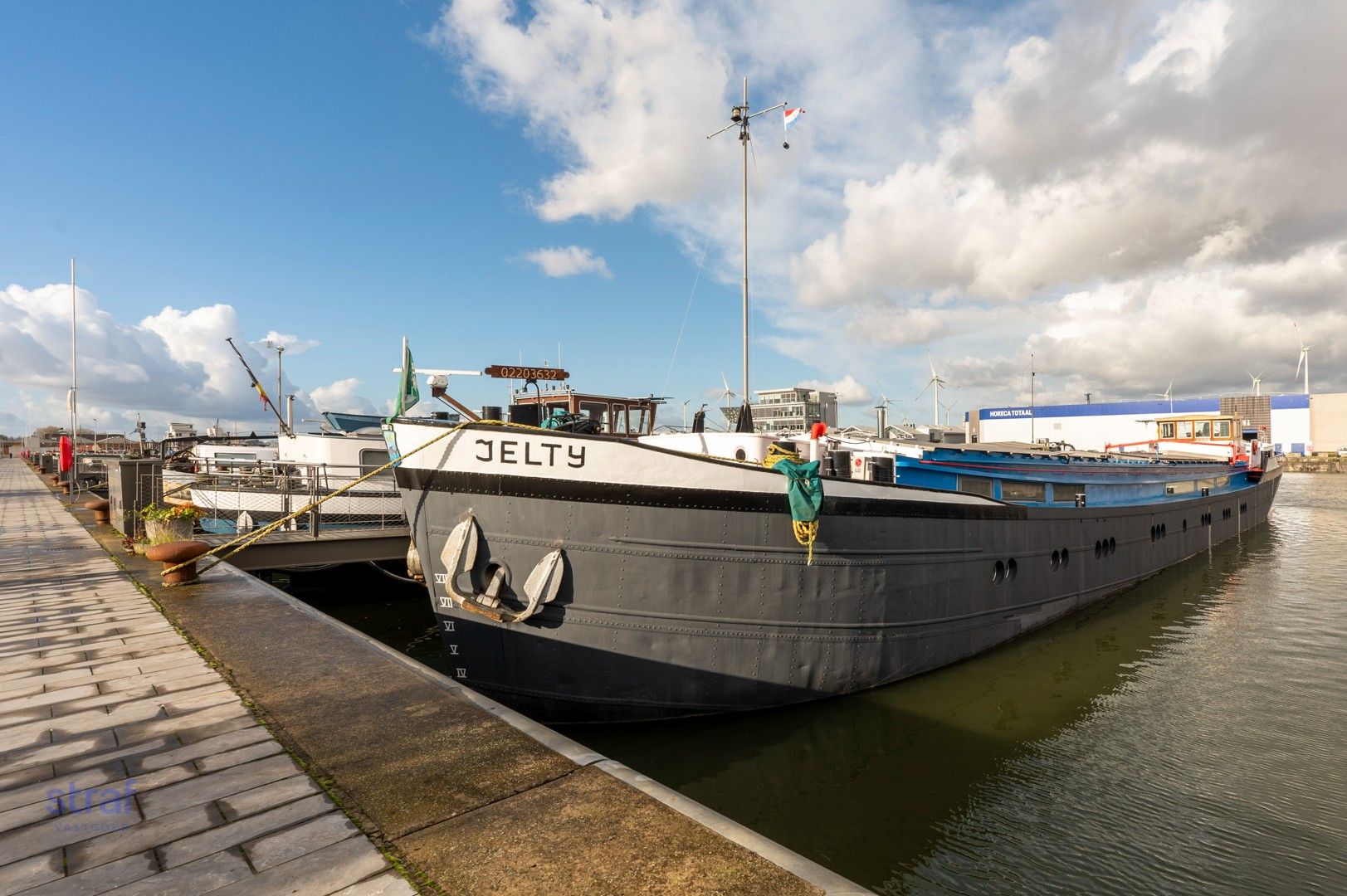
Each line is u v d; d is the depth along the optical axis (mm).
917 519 10227
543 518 7910
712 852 3277
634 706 8422
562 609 8031
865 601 9531
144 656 6570
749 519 8398
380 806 3730
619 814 3639
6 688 5684
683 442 10305
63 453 25781
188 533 12414
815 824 6938
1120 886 5910
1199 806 7238
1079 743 8742
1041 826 6859
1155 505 19453
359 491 17828
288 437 19625
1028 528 13125
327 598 18109
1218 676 11352
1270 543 26594
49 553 13500
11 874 3104
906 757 8312
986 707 9844
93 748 4500
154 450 34438
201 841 3383
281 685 5719
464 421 8016
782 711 9156
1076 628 14109
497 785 3963
